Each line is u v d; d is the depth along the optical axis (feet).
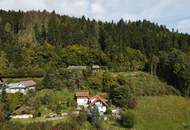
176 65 439.63
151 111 346.74
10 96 325.42
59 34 570.05
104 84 392.68
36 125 268.41
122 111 336.08
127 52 524.52
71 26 622.54
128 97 352.49
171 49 519.60
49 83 376.27
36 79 407.23
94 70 449.06
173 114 345.10
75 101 346.95
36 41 574.97
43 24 652.48
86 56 503.61
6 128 260.62
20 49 492.95
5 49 482.28
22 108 313.32
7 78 417.08
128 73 461.37
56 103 329.93
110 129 291.17
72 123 280.10
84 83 393.29
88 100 346.33
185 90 419.74
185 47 571.28
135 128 304.09
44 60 482.69
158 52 540.52
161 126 315.17
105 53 526.16
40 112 303.68
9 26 606.96
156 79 450.30
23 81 385.50
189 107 370.12
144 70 495.00
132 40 588.09
